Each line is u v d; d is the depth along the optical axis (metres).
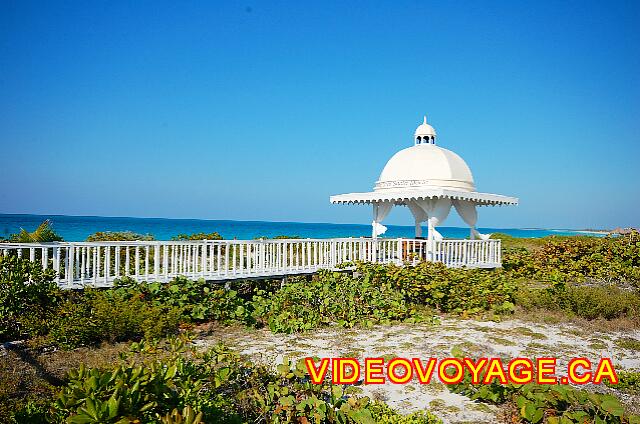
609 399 6.03
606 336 10.97
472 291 13.57
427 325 11.88
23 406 6.12
